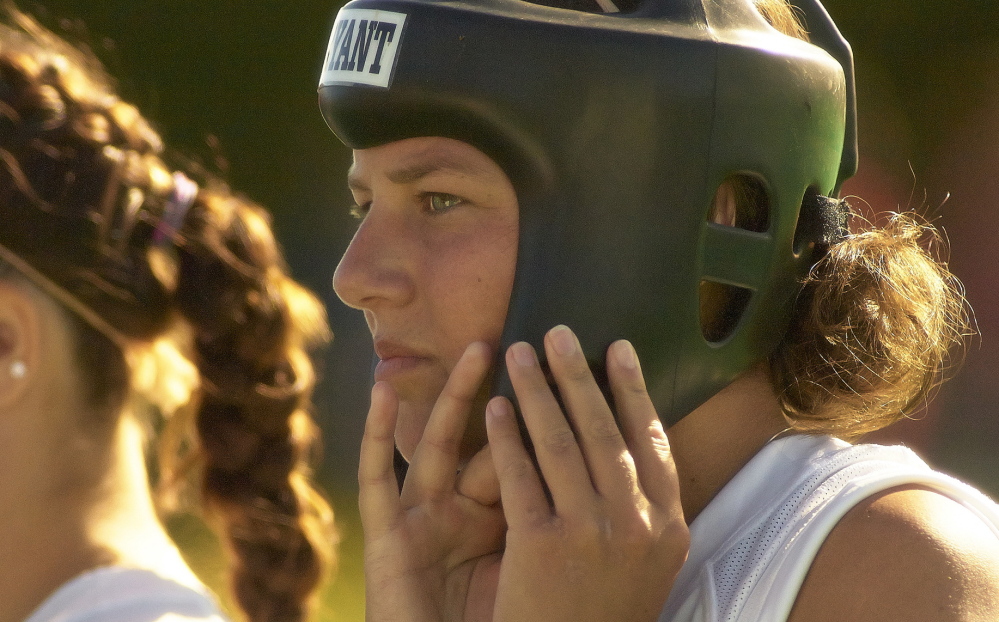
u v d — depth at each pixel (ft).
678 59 15.58
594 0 16.84
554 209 15.58
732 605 14.88
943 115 108.27
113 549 12.30
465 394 16.20
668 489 15.29
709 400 17.04
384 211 16.71
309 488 16.43
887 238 17.95
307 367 15.57
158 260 13.23
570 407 15.39
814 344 17.17
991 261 94.27
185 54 107.24
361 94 15.93
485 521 17.38
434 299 16.39
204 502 15.34
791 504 15.47
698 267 15.85
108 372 12.78
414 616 16.92
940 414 75.51
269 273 14.76
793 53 16.65
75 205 12.54
